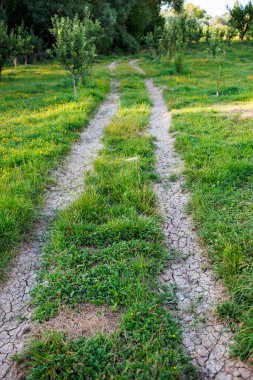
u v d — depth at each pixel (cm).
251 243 476
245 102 1398
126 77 2477
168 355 342
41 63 3881
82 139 1071
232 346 352
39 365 333
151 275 454
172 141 997
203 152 835
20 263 497
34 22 3944
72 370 328
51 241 536
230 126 1042
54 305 409
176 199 659
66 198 692
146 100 1551
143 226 539
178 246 523
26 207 598
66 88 2066
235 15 4706
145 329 367
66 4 3797
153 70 2770
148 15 5656
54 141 991
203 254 497
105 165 800
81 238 526
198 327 383
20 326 392
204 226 541
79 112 1313
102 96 1664
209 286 440
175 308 409
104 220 580
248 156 776
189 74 2406
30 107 1522
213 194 631
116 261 473
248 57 3569
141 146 923
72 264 476
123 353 346
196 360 346
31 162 824
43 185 727
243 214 556
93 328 379
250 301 392
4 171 760
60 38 1625
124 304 407
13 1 3850
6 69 3266
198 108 1333
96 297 419
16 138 1015
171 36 2906
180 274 465
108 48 4759
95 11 4128
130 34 5562
